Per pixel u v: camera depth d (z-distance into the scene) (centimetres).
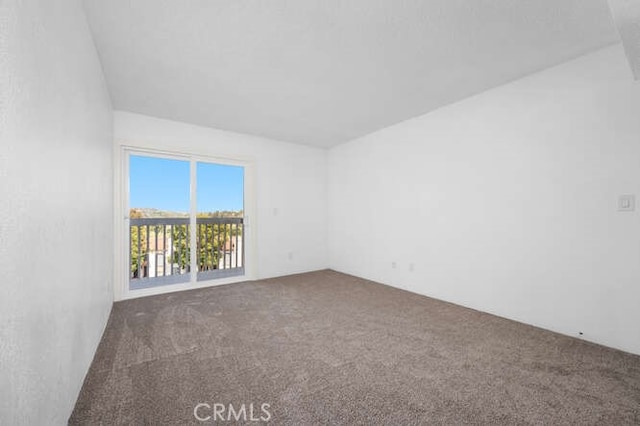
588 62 208
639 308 187
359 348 197
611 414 131
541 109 233
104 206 235
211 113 325
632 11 125
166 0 153
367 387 152
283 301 307
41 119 94
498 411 133
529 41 194
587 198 209
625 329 192
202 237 416
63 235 116
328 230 500
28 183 83
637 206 188
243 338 213
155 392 146
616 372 166
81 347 147
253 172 412
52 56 106
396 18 170
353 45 198
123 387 150
